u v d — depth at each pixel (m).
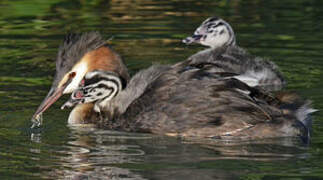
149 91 13.87
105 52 14.51
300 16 22.81
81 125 14.17
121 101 14.16
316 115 14.27
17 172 11.38
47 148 12.60
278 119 13.25
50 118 14.59
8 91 15.98
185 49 19.66
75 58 14.42
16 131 13.56
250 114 13.20
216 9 24.09
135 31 21.23
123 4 24.92
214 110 13.30
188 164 11.76
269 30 21.23
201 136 13.31
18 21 22.48
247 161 11.91
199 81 13.56
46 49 19.55
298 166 11.63
